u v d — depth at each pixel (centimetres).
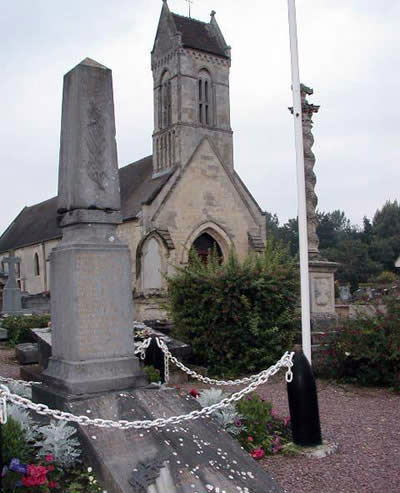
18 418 526
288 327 1198
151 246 3055
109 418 538
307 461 595
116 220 648
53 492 461
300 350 651
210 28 3744
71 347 605
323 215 9038
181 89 3453
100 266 620
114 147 666
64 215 661
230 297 1157
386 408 855
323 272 1353
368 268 6256
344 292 3762
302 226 802
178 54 3475
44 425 548
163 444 513
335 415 809
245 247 3569
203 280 1198
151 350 1027
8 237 5356
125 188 3834
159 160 3562
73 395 569
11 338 1620
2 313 2348
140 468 477
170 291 1288
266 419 647
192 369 1114
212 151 3494
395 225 7662
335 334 1105
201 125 3512
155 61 3684
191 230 3338
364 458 606
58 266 639
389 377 1005
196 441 529
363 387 1021
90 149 647
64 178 673
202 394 675
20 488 442
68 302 613
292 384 639
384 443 663
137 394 580
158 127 3606
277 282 1193
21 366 1146
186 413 570
